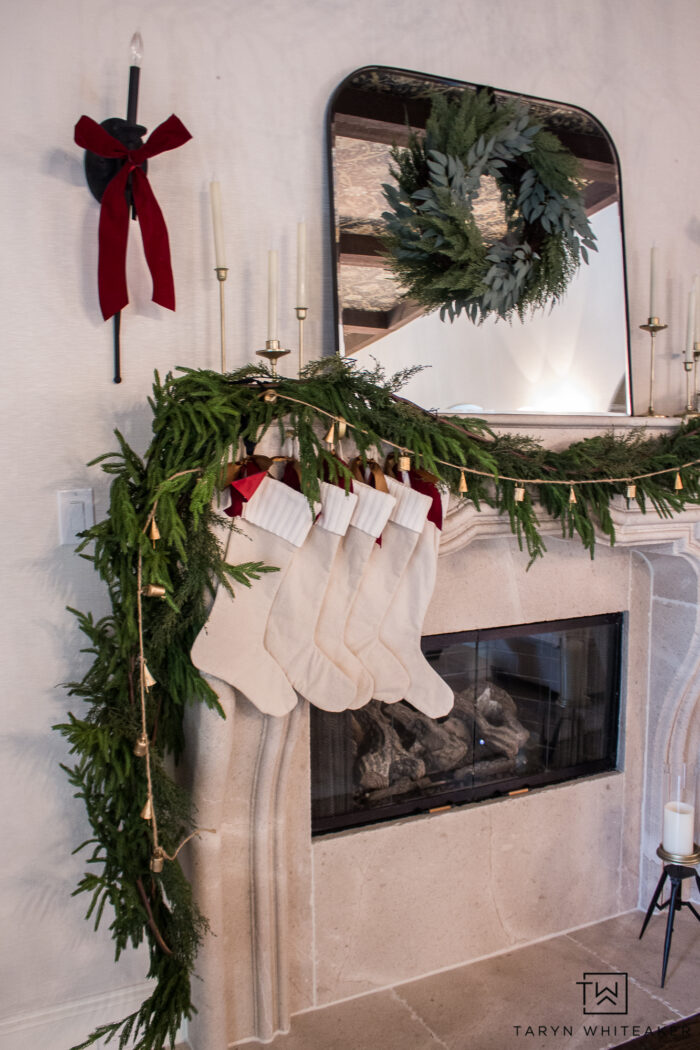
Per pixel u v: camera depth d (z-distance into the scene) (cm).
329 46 167
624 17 200
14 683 152
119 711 143
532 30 189
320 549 147
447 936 198
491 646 200
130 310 154
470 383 178
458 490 160
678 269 212
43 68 143
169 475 135
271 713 145
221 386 140
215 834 158
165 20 152
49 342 148
